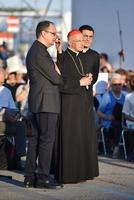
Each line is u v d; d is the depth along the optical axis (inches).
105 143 740.7
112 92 730.8
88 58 531.5
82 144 524.7
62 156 517.0
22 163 631.8
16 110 604.7
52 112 492.1
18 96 766.5
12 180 541.0
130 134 709.3
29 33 1578.5
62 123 517.0
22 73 859.4
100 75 669.3
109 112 725.9
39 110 491.2
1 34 1664.6
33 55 493.7
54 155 519.8
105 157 701.9
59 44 523.2
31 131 504.7
